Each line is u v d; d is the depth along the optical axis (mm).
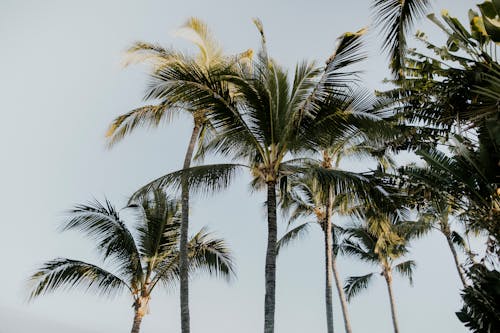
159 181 7578
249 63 8758
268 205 7379
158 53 8633
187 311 9211
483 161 5938
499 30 5457
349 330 14914
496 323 4809
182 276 9594
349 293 17953
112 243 10531
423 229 15555
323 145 7633
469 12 6238
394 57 5535
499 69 6070
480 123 6570
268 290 6625
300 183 13844
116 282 10789
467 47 6477
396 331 16844
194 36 9844
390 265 18406
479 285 5172
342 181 6668
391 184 7059
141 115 10938
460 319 5156
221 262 11344
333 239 17062
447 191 6621
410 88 8766
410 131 8414
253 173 8172
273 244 7004
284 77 7992
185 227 10219
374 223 8102
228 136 7688
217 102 7133
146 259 11234
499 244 5836
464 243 15219
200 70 6891
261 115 7383
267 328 6289
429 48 8133
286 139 7480
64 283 10086
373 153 9656
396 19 5305
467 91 7227
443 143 8062
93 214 10320
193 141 11320
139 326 10656
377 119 6934
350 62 6477
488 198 6074
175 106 10844
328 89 6758
